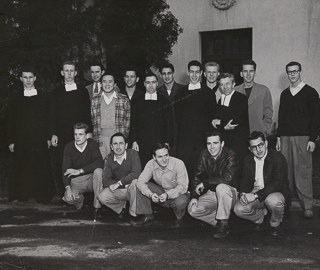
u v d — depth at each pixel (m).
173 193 5.68
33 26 9.24
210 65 6.73
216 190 5.40
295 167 6.26
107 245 5.03
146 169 5.93
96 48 9.77
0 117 9.53
